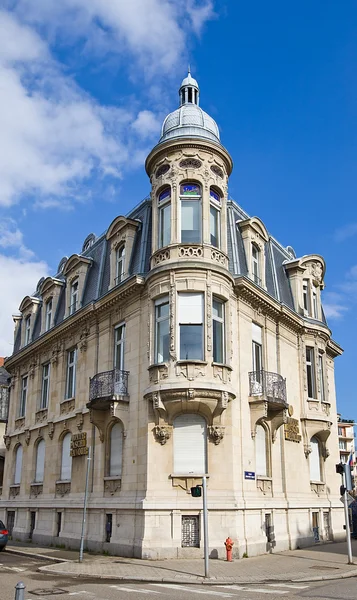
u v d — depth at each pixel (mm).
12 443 32625
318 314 29047
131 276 22188
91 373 24875
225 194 23094
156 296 21203
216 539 18953
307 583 14234
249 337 23156
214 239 22297
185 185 22344
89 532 22156
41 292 32312
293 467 24672
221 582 14148
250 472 21094
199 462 20031
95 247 28531
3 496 31969
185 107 24797
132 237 24219
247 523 20062
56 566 16906
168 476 19672
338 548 23188
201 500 19406
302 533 23953
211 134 23578
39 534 26516
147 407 20438
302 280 28453
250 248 24625
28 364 32719
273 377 23531
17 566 17656
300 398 26578
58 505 25156
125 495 20672
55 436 27328
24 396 33375
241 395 21641
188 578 14562
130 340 22516
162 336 21016
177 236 21500
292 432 25031
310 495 25609
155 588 13258
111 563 17578
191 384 19391
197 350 20359
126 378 22094
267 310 24797
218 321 21406
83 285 27406
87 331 25906
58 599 11453
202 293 20844
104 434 22750
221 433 20031
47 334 29266
